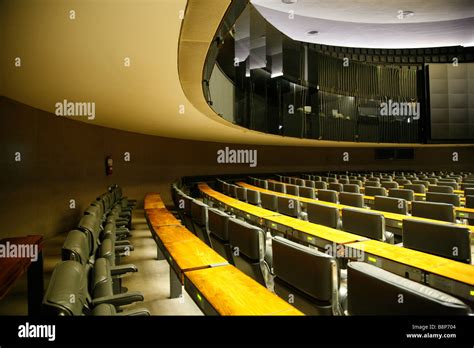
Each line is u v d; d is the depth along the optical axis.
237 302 1.69
